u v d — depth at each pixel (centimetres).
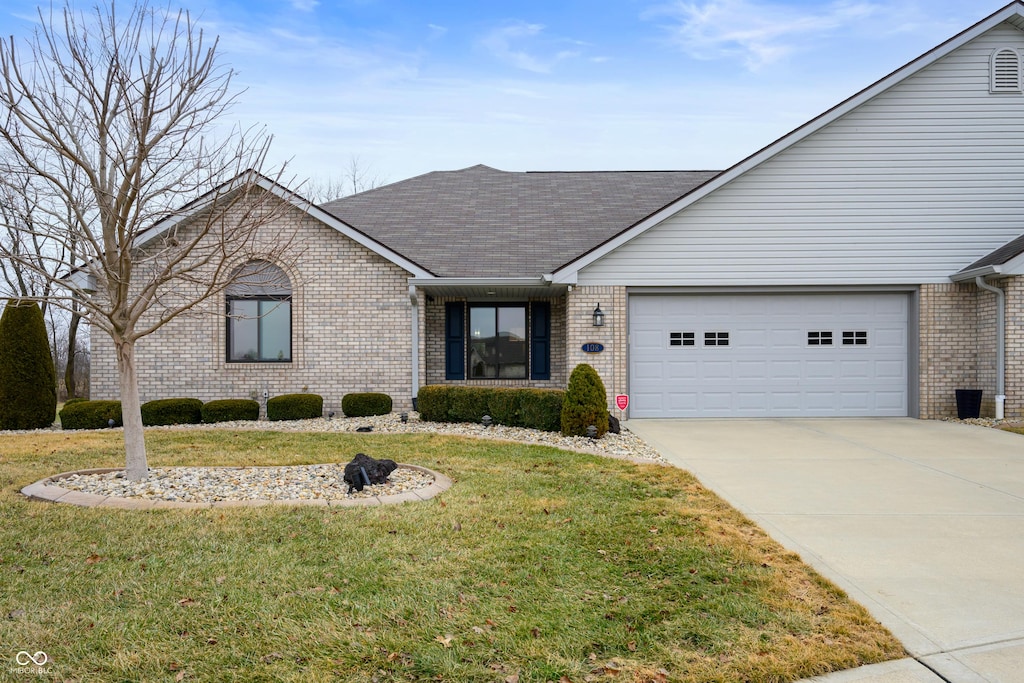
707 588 422
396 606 388
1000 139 1279
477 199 1738
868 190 1286
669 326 1318
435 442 977
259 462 818
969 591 430
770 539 530
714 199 1294
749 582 434
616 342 1288
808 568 465
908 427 1170
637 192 1769
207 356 1351
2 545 484
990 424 1188
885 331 1316
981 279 1214
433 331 1500
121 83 637
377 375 1370
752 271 1291
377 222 1588
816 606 399
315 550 479
